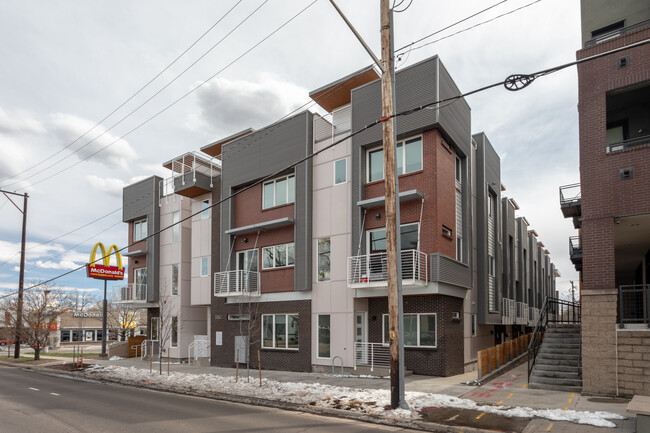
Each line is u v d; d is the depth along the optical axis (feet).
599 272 41.91
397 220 38.70
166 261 93.76
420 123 56.85
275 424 33.47
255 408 40.68
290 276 68.03
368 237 61.21
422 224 56.75
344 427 32.63
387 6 40.09
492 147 83.97
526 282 114.83
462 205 66.18
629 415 32.53
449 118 59.93
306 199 66.69
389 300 37.58
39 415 37.93
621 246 58.80
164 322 81.35
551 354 49.65
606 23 50.49
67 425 33.83
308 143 67.87
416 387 46.62
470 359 64.85
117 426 33.17
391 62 39.93
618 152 42.42
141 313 215.51
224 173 79.56
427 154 57.47
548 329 56.80
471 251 67.77
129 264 102.53
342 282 62.54
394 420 33.45
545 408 35.53
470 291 67.67
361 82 68.49
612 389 39.86
